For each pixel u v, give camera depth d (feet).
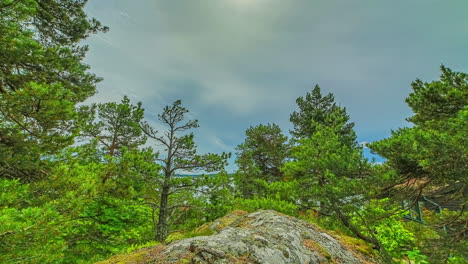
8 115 19.77
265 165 88.84
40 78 25.02
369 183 26.04
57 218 15.79
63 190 19.89
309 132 87.25
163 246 12.08
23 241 13.98
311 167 36.88
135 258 10.82
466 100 26.21
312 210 37.47
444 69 31.04
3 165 21.03
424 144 20.94
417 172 24.50
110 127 61.77
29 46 22.68
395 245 30.58
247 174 70.23
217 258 10.26
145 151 37.35
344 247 18.69
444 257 26.68
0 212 13.21
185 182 37.47
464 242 26.78
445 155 19.88
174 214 49.06
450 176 21.81
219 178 38.37
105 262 11.00
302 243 15.62
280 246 13.16
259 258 11.22
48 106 18.43
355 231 28.84
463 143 18.92
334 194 28.81
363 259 18.38
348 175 29.37
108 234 33.65
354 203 28.17
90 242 31.81
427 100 29.32
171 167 40.93
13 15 21.44
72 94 20.20
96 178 25.41
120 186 30.58
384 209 31.53
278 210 31.07
